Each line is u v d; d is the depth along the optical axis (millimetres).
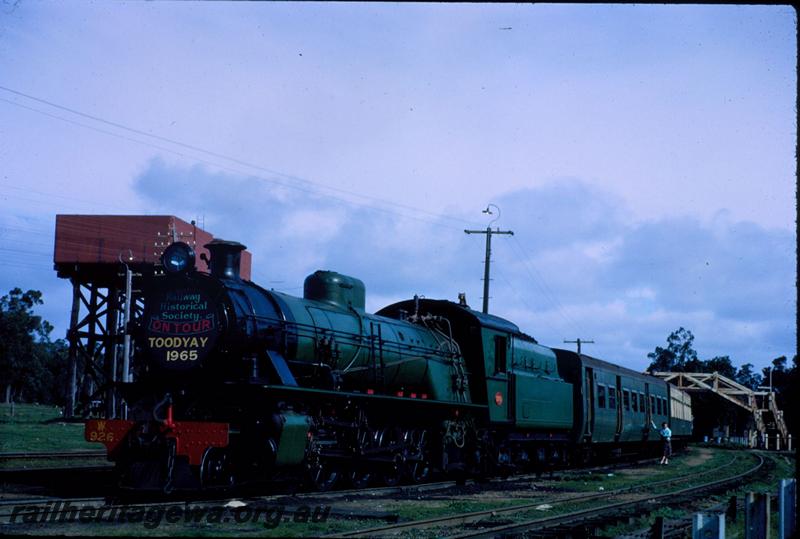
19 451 21109
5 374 89000
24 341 89062
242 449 13070
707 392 67938
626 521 11656
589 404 26875
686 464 31531
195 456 12133
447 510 12688
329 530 9914
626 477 22969
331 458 14914
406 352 17641
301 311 15148
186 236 38562
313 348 14914
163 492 12781
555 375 25109
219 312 13281
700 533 7551
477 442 19562
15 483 13945
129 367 29047
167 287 13703
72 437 27906
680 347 99875
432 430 18281
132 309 36719
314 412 14414
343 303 16969
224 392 13148
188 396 13297
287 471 13469
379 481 16609
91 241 36656
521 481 20156
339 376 15062
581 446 27312
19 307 89125
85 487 13609
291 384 13500
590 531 10422
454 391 19219
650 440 35344
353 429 15398
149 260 36125
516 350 21859
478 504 13781
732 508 13570
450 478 19812
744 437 70938
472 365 20094
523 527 11203
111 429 12672
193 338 13320
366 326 16812
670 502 15086
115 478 14586
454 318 20469
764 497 9117
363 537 9562
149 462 12367
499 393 20547
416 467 18000
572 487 18688
